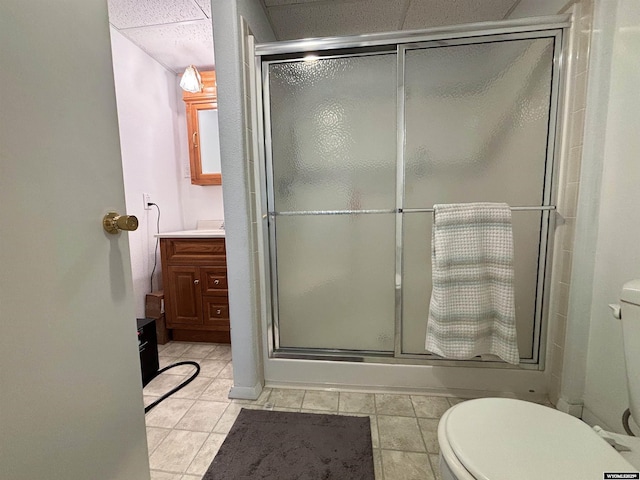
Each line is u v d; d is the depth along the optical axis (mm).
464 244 1273
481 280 1287
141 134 2076
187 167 2475
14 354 482
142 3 1572
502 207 1268
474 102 1343
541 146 1320
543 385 1391
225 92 1283
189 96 2295
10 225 474
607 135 1123
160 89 2250
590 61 1144
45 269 532
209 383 1593
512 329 1262
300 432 1218
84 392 616
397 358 1491
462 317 1296
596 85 1127
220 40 1255
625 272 1060
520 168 1347
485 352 1331
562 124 1271
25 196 497
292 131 1474
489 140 1354
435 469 1039
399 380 1472
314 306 1572
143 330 1594
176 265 2031
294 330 1598
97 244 649
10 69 469
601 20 1099
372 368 1481
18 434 488
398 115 1367
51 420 544
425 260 1457
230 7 1232
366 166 1450
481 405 782
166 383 1599
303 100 1450
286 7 1652
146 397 1472
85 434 619
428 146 1386
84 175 616
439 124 1370
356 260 1514
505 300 1267
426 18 1776
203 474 1032
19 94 484
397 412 1339
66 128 573
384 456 1096
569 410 1258
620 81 1066
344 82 1417
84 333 616
